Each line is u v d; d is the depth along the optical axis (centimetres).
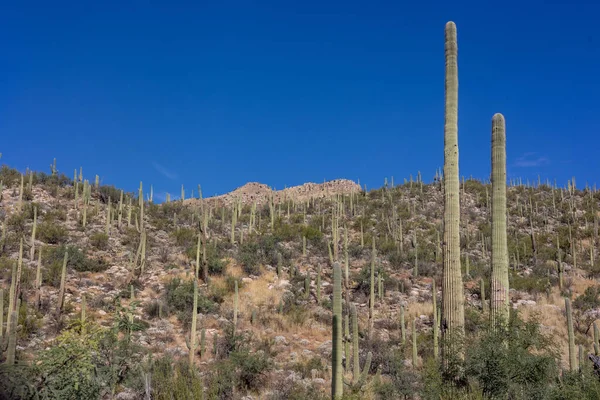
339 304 1363
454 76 1237
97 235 3519
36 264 2911
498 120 1211
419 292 3166
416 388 1609
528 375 1034
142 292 2897
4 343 1595
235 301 2462
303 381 1833
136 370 1633
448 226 1148
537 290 3194
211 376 1805
